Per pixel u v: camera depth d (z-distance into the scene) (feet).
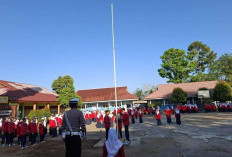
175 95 109.60
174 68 146.10
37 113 63.16
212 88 119.85
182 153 22.08
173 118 73.56
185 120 62.13
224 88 100.27
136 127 51.21
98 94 132.26
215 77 151.43
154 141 30.14
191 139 30.17
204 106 98.94
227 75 136.56
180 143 27.61
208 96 107.14
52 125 43.09
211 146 24.94
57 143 34.42
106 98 124.47
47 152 27.20
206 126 44.98
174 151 23.25
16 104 63.57
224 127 41.81
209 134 33.91
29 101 68.23
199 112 98.48
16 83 86.17
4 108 58.44
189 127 44.70
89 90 143.02
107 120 34.30
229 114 75.10
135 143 29.32
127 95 124.06
